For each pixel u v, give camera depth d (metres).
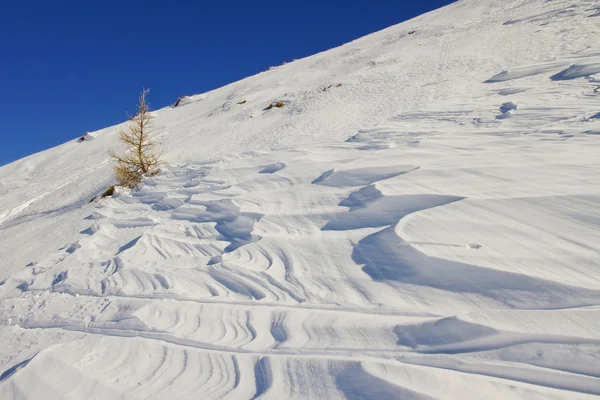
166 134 21.25
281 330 2.91
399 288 3.21
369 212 4.88
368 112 14.16
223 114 23.33
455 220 3.92
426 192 4.79
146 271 4.80
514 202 4.05
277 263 4.21
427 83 16.42
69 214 11.77
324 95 20.03
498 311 2.52
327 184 6.56
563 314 2.37
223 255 4.71
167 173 12.21
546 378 1.95
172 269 4.71
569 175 4.45
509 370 2.04
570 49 14.70
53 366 2.66
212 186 8.74
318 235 4.71
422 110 11.64
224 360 2.59
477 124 8.63
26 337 3.48
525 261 3.03
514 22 24.03
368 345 2.53
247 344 2.77
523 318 2.39
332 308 3.12
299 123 15.16
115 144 23.25
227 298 3.65
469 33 25.45
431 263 3.32
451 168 5.49
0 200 17.75
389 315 2.86
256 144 13.54
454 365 2.16
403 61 23.16
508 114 8.71
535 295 2.65
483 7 33.59
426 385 2.00
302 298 3.39
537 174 4.68
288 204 6.04
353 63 28.20
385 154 7.10
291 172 7.81
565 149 5.47
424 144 7.41
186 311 3.44
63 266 5.95
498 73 14.52
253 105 23.52
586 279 2.68
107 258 5.92
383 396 1.99
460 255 3.28
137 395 2.27
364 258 3.86
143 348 2.85
